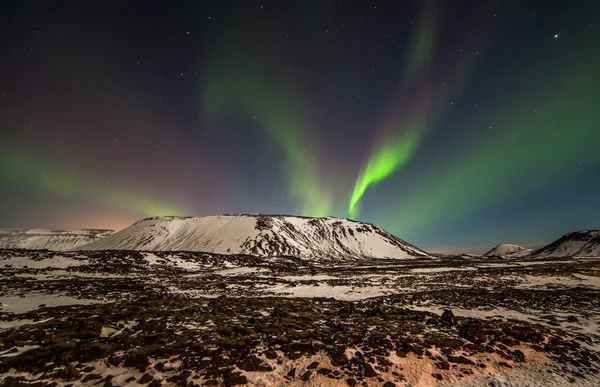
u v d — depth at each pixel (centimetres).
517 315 1440
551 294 2097
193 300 1703
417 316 1330
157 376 695
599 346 995
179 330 1055
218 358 771
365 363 774
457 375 769
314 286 2667
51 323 1080
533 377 777
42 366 731
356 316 1330
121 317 1199
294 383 696
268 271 3966
